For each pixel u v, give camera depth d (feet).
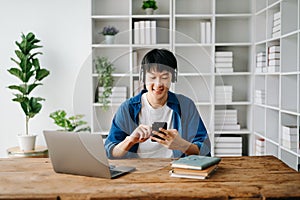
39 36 16.55
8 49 16.58
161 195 5.22
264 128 16.17
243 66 17.11
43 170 6.61
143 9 16.34
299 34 12.16
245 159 7.43
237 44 16.02
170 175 6.18
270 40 14.37
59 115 15.07
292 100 13.52
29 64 15.14
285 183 5.76
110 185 5.66
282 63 13.42
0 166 6.93
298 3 12.51
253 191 5.38
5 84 16.65
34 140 15.17
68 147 6.11
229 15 15.89
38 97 16.12
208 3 16.88
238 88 17.26
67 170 6.30
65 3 16.48
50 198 5.22
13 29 16.53
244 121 17.30
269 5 14.93
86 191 5.39
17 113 16.74
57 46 16.55
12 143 16.80
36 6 16.49
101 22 16.89
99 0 16.79
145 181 5.85
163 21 16.75
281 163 7.08
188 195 5.22
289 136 12.90
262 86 16.08
